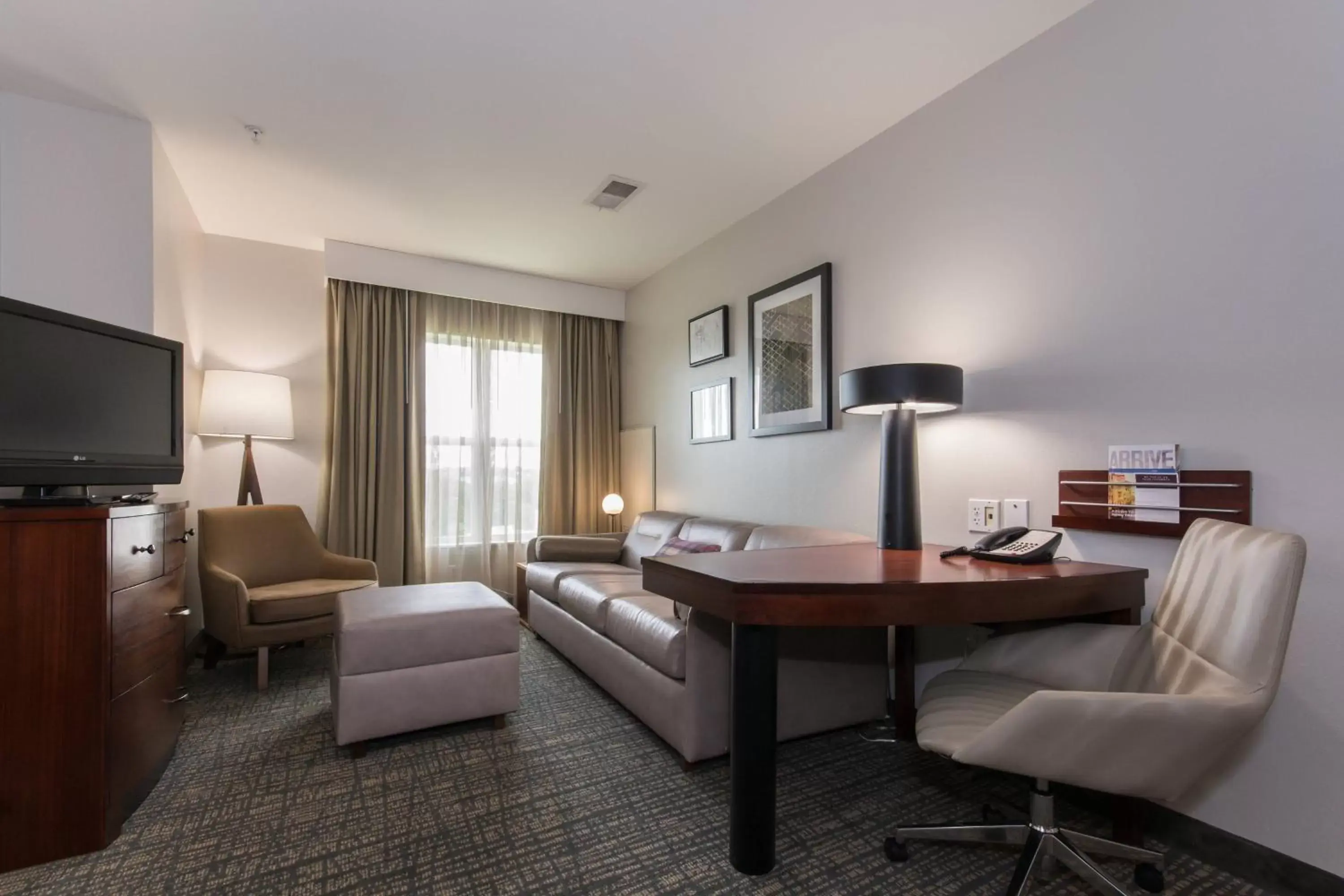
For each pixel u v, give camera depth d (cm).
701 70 214
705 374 373
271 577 318
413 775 189
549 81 220
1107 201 176
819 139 259
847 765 199
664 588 167
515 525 442
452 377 425
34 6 182
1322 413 136
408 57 207
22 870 143
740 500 340
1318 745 135
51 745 147
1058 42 189
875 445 255
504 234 365
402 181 297
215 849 151
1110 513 173
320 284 393
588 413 468
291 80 220
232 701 253
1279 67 143
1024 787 185
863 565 166
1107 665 147
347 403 386
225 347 365
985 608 140
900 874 144
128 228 244
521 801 174
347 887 138
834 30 194
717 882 140
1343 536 132
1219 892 140
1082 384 181
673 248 388
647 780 187
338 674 205
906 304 241
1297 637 139
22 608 146
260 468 373
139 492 261
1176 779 109
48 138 233
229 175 290
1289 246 141
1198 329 156
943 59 207
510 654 226
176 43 200
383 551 392
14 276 229
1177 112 161
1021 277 199
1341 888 132
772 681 145
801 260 296
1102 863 150
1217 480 151
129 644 165
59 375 174
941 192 227
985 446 210
